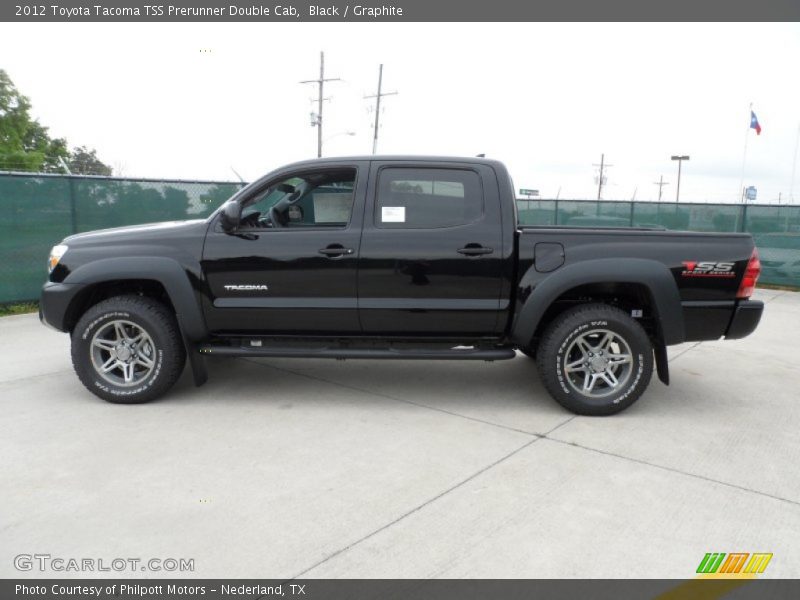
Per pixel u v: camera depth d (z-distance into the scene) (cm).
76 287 434
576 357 447
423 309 430
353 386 504
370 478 333
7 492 312
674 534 279
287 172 440
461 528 283
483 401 469
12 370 538
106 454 360
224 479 329
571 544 270
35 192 816
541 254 420
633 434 402
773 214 1250
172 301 429
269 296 434
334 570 250
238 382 510
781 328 783
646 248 416
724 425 421
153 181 927
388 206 432
